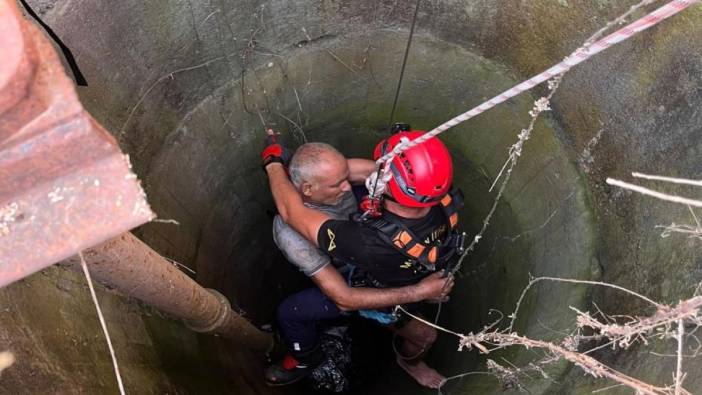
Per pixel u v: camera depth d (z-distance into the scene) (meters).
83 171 0.66
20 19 0.59
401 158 1.87
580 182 2.18
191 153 2.35
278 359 3.13
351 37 2.45
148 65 1.96
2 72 0.55
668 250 1.64
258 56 2.35
